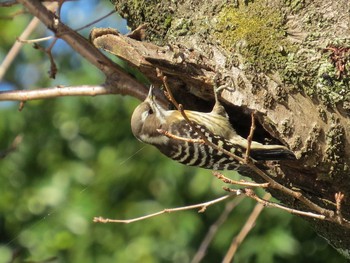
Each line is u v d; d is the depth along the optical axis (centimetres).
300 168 970
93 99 1917
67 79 1877
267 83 948
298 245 1650
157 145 1075
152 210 1762
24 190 1895
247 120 1049
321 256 1670
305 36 927
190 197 1753
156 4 1040
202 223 1734
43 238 1808
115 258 1753
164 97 1105
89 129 1906
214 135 1009
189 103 1081
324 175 953
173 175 1739
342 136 922
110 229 1792
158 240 1747
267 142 1043
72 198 1844
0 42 1953
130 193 1808
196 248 1731
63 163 1905
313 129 933
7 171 1927
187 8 1020
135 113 1105
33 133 1941
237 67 965
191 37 1003
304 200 817
